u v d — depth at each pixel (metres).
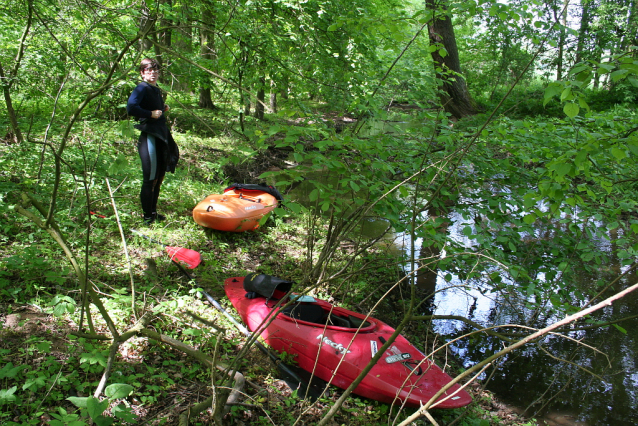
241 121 5.17
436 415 4.17
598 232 4.68
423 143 5.19
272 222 8.03
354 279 6.31
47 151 6.77
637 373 5.18
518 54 5.17
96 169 6.81
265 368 4.20
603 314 6.35
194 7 5.81
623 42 14.61
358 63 5.72
